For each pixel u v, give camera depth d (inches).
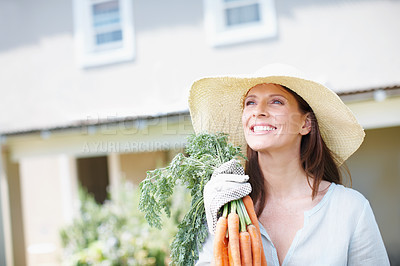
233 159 64.8
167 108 259.6
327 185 68.7
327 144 75.1
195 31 258.8
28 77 296.8
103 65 279.3
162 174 68.2
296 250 63.2
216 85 73.2
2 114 301.9
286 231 65.9
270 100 66.4
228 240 60.7
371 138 259.4
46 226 339.0
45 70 293.1
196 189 68.4
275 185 68.4
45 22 292.5
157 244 224.2
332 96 65.5
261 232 65.0
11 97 300.5
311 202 66.4
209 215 60.8
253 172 70.4
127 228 238.8
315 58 238.5
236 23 253.1
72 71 287.3
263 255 59.2
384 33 229.0
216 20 254.8
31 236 341.4
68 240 252.2
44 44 293.3
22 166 343.6
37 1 293.9
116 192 279.0
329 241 62.9
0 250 252.2
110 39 280.2
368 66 231.1
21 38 298.0
